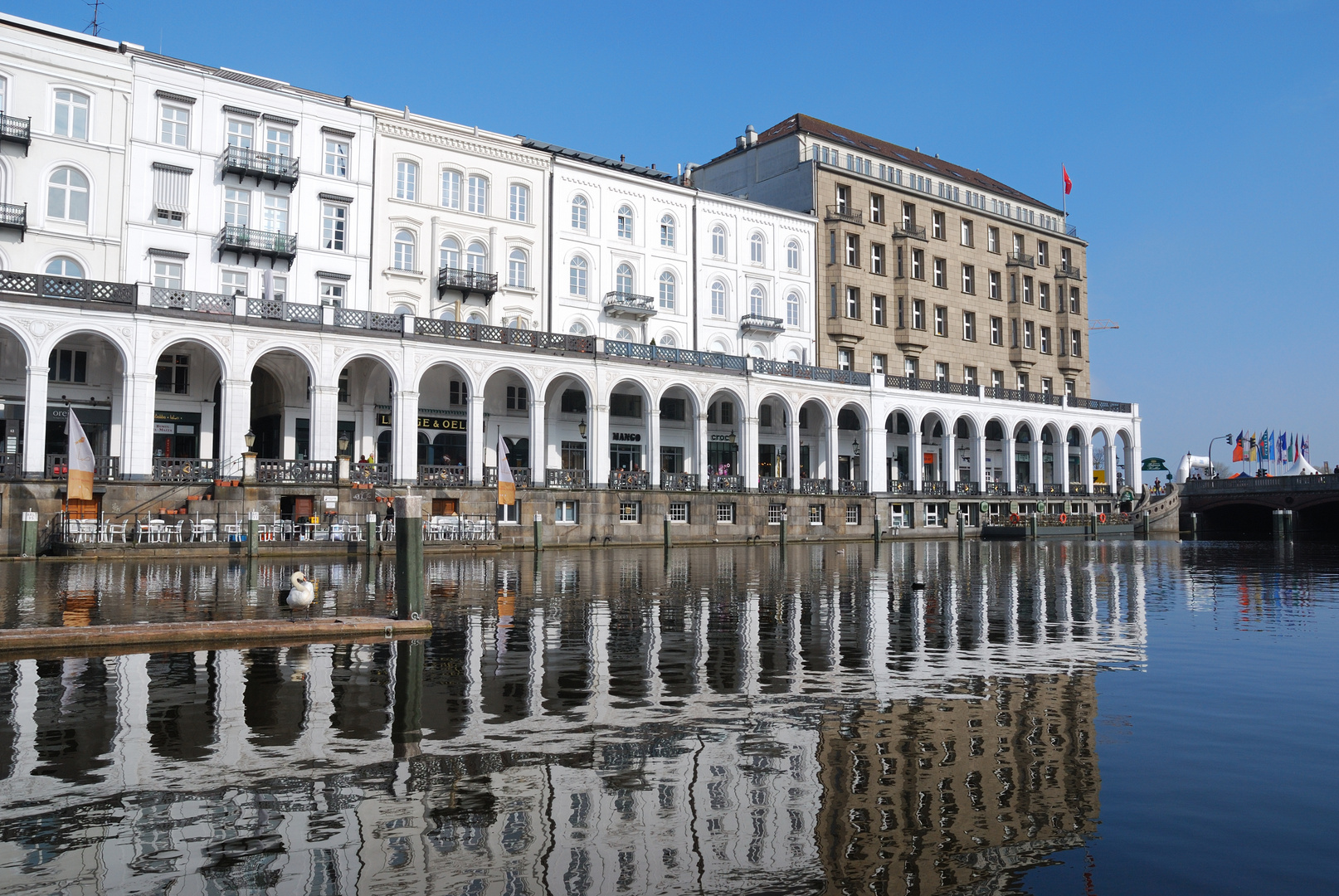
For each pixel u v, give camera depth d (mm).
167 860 4734
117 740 6922
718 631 12773
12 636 10547
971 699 8516
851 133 63875
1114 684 9258
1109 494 63969
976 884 4496
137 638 11094
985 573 24562
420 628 12359
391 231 40969
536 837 5055
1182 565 28625
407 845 4945
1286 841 5070
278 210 38281
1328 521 62719
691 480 44969
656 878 4535
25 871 4586
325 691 8672
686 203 50812
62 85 34062
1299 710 8125
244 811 5434
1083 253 71188
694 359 45844
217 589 18078
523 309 44469
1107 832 5195
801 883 4496
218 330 33250
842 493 50844
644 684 9117
